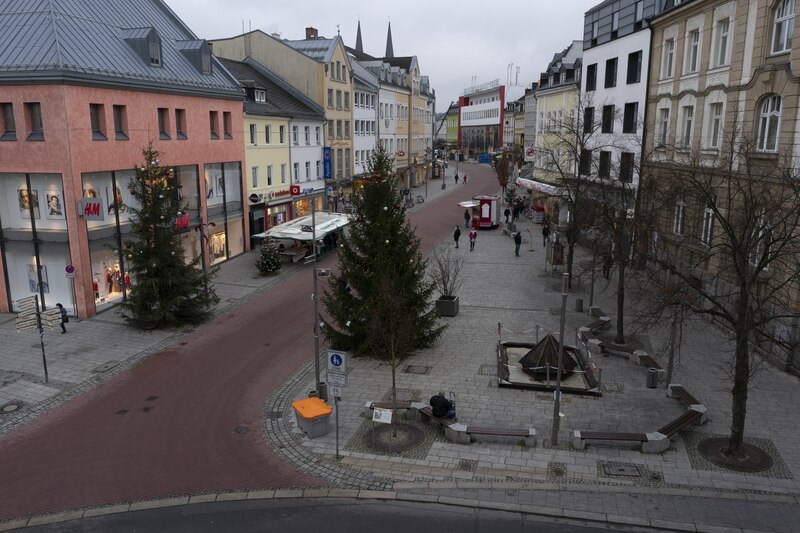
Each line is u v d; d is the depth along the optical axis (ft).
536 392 59.82
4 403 58.54
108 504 42.52
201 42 110.73
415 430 53.01
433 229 167.84
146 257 79.15
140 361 69.62
